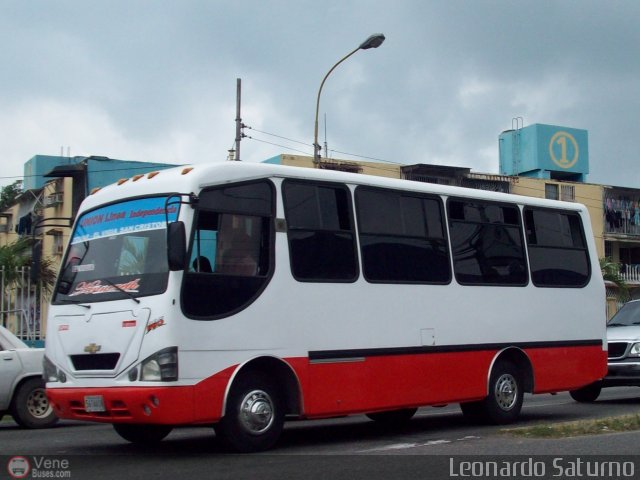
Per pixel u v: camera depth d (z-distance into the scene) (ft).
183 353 27.73
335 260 32.71
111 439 36.14
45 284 61.87
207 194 29.48
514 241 40.34
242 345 29.27
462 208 38.29
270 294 30.35
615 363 49.32
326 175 33.12
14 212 135.64
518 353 39.50
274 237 30.91
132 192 30.96
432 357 35.42
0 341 42.39
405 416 41.50
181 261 27.53
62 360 30.22
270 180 31.32
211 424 29.09
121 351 28.35
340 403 31.83
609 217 154.61
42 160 145.07
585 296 43.09
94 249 31.27
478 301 37.83
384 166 126.82
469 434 35.45
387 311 34.01
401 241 35.24
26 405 42.24
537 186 144.25
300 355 30.86
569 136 157.99
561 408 47.73
